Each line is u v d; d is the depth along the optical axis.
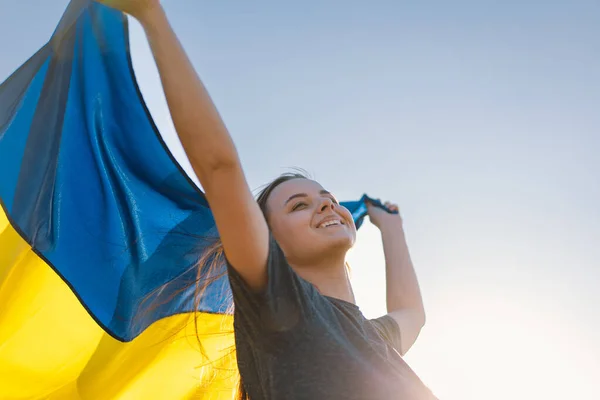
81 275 3.85
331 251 2.98
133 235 3.98
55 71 3.94
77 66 3.95
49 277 3.84
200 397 3.99
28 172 3.82
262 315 2.38
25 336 3.79
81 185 3.89
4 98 3.88
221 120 2.36
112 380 3.89
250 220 2.33
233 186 2.32
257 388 2.50
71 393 3.81
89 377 3.85
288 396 2.35
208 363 3.78
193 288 4.05
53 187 3.83
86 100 3.93
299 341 2.39
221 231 2.35
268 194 3.33
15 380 3.75
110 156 3.96
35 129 3.86
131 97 4.01
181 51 2.39
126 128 4.00
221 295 4.12
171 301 4.04
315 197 3.15
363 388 2.35
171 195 4.09
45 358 3.81
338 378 2.35
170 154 4.05
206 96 2.37
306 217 3.04
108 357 3.90
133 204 4.00
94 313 3.85
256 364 2.51
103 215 3.94
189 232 4.06
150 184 4.05
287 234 3.05
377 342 2.66
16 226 3.77
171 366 4.00
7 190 3.78
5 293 3.77
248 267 2.35
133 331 3.95
